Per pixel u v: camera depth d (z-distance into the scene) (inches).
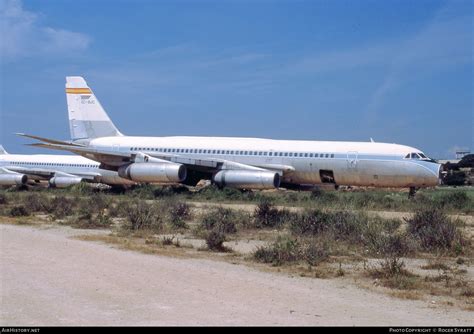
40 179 2192.4
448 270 578.2
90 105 2010.3
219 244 682.2
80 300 391.2
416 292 466.9
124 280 463.8
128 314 354.6
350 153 1497.3
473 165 4416.8
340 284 490.9
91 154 1754.4
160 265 544.4
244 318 349.4
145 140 1833.2
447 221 827.4
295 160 1560.0
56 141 1800.0
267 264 588.7
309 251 614.9
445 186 3393.2
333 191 1669.5
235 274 514.6
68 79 2037.4
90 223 927.0
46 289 425.7
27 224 951.0
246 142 1670.8
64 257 578.6
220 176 1567.4
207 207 1258.0
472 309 411.5
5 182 2113.7
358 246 717.3
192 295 413.4
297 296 425.4
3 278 466.3
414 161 1435.8
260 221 941.8
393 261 550.9
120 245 690.2
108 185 2154.3
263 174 1518.2
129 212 940.6
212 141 1727.4
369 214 1035.3
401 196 1658.5
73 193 1753.2
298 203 1354.6
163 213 1058.7
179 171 1596.9
